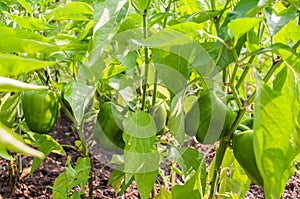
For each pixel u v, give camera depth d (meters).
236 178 1.38
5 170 1.99
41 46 0.77
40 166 2.04
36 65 0.58
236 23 0.90
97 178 1.97
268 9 1.03
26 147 0.52
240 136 1.08
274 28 0.93
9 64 0.57
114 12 0.98
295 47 1.02
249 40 1.11
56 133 2.40
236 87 1.12
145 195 1.15
